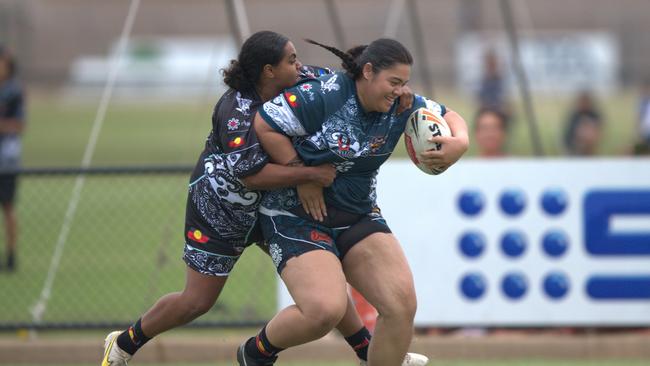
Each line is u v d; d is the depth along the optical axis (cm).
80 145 6700
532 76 10700
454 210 2494
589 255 2495
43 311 2645
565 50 11388
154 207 3712
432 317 2491
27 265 3197
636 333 2544
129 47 12288
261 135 1622
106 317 2688
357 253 1689
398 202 2495
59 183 4184
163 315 1795
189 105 10719
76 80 12156
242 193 1692
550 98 9481
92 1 14875
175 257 3244
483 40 11462
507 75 8200
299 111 1609
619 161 2492
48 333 2702
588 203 2495
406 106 1667
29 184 4175
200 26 15138
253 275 3020
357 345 1838
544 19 14925
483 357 2464
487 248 2494
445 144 1669
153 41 13725
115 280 3012
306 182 1634
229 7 2775
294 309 1636
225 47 9069
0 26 13038
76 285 2970
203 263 1755
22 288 2977
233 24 2783
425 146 1677
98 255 3259
